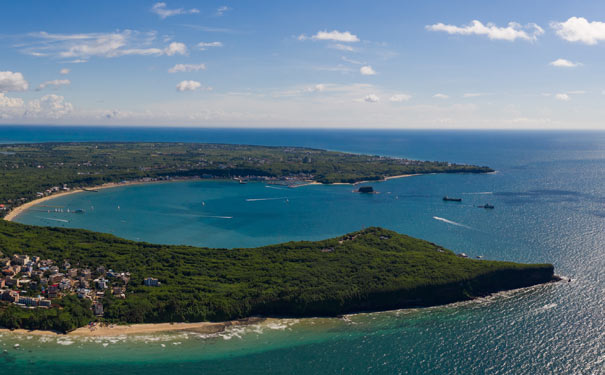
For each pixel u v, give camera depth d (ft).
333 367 631.56
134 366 621.72
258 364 635.66
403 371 623.77
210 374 610.24
